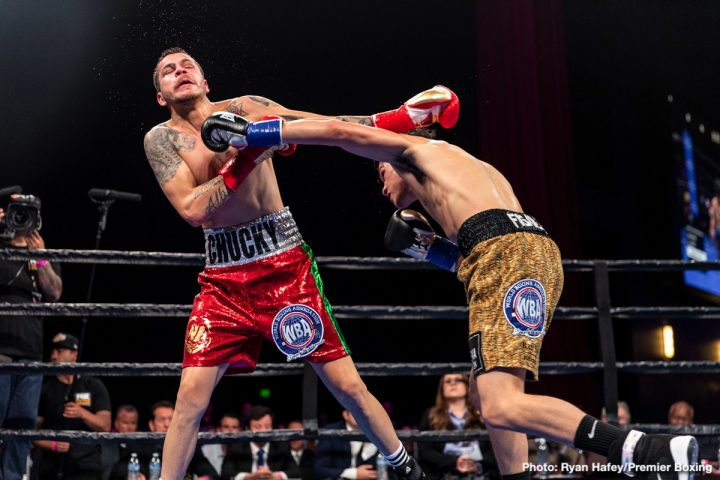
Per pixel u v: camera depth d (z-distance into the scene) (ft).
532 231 7.60
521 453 8.34
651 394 25.17
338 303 24.48
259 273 8.70
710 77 27.71
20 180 20.92
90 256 10.85
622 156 26.37
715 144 27.73
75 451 13.44
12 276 12.03
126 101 21.06
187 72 9.09
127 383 23.41
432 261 8.96
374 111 22.68
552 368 11.62
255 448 13.51
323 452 13.67
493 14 20.89
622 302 25.58
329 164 23.76
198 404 8.38
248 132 7.73
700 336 27.61
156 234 22.12
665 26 26.16
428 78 22.98
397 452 8.69
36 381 12.00
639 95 26.18
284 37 22.07
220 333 8.56
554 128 20.75
